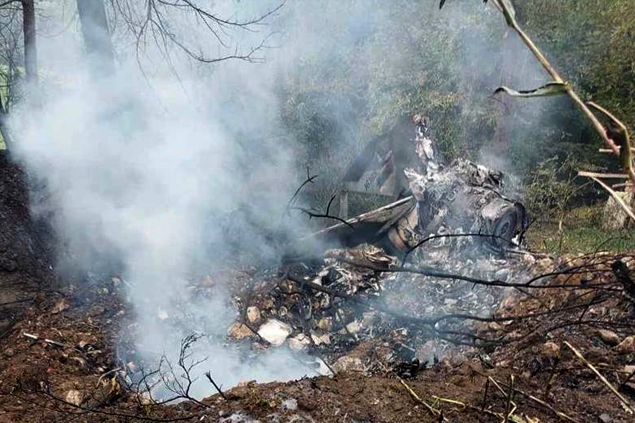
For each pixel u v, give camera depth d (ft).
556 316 15.34
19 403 12.23
